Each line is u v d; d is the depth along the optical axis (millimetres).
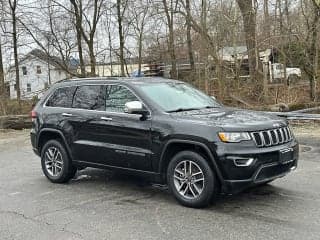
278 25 21719
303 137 12852
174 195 6750
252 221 5879
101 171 9406
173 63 23859
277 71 22422
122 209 6629
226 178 6184
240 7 21188
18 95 23859
